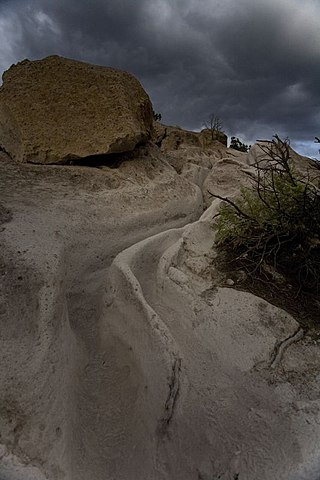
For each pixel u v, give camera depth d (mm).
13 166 3338
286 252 2723
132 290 2188
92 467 1720
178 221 3586
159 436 1741
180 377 1847
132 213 3143
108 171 3529
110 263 2768
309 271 2551
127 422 1877
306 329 2186
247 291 2375
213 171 4945
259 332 2094
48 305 1947
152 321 2012
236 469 1612
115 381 2059
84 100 3605
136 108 3891
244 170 4848
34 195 2889
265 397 1809
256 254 2662
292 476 1527
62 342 1937
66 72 3701
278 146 3684
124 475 1714
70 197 2967
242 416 1759
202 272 2527
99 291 2508
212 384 1876
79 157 3490
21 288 1989
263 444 1653
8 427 1585
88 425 1876
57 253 2250
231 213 2936
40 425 1628
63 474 1571
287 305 2322
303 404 1769
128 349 2115
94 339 2289
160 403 1784
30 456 1546
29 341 1840
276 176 3191
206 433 1730
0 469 1490
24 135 3432
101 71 3801
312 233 2625
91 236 2725
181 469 1676
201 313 2152
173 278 2363
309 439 1615
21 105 3533
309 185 2855
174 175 4086
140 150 4020
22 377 1717
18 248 2168
